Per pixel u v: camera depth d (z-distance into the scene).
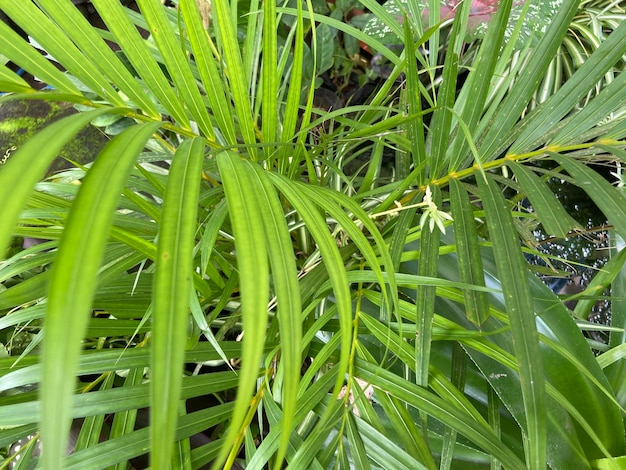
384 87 0.48
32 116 0.75
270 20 0.32
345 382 0.42
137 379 0.45
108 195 0.15
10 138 0.73
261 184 0.22
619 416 0.47
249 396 0.14
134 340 0.63
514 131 0.46
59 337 0.12
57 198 0.38
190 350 0.40
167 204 0.18
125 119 0.71
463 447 0.54
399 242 0.42
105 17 0.29
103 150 0.17
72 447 0.53
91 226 0.14
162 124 0.21
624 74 0.40
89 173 0.16
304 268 0.52
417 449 0.39
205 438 0.61
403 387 0.39
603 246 0.78
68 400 0.12
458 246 0.38
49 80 0.30
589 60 0.40
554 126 0.43
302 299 0.44
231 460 0.38
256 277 0.16
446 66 0.40
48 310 0.12
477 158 0.31
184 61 0.32
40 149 0.15
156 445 0.13
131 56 0.31
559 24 0.39
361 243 0.27
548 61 0.40
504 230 0.34
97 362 0.37
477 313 0.37
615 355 0.50
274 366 0.46
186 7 0.30
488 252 0.54
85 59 0.30
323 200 0.29
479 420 0.40
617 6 0.92
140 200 0.40
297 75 0.36
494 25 0.39
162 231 0.17
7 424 0.35
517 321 0.30
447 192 0.54
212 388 0.39
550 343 0.38
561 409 0.46
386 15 0.52
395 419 0.40
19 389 0.63
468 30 0.79
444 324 0.42
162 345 0.14
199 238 0.46
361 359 0.42
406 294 0.52
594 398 0.47
